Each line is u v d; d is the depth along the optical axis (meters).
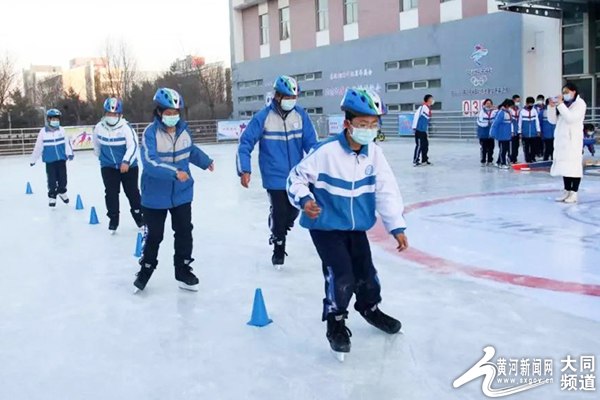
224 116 44.72
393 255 5.88
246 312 4.39
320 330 4.00
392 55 25.67
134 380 3.30
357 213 3.51
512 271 5.16
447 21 23.11
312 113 30.56
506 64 21.08
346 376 3.28
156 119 4.73
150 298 4.80
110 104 7.23
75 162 20.83
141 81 49.84
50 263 6.11
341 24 28.27
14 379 3.35
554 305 4.27
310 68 30.38
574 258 5.49
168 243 6.86
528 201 8.73
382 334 3.86
